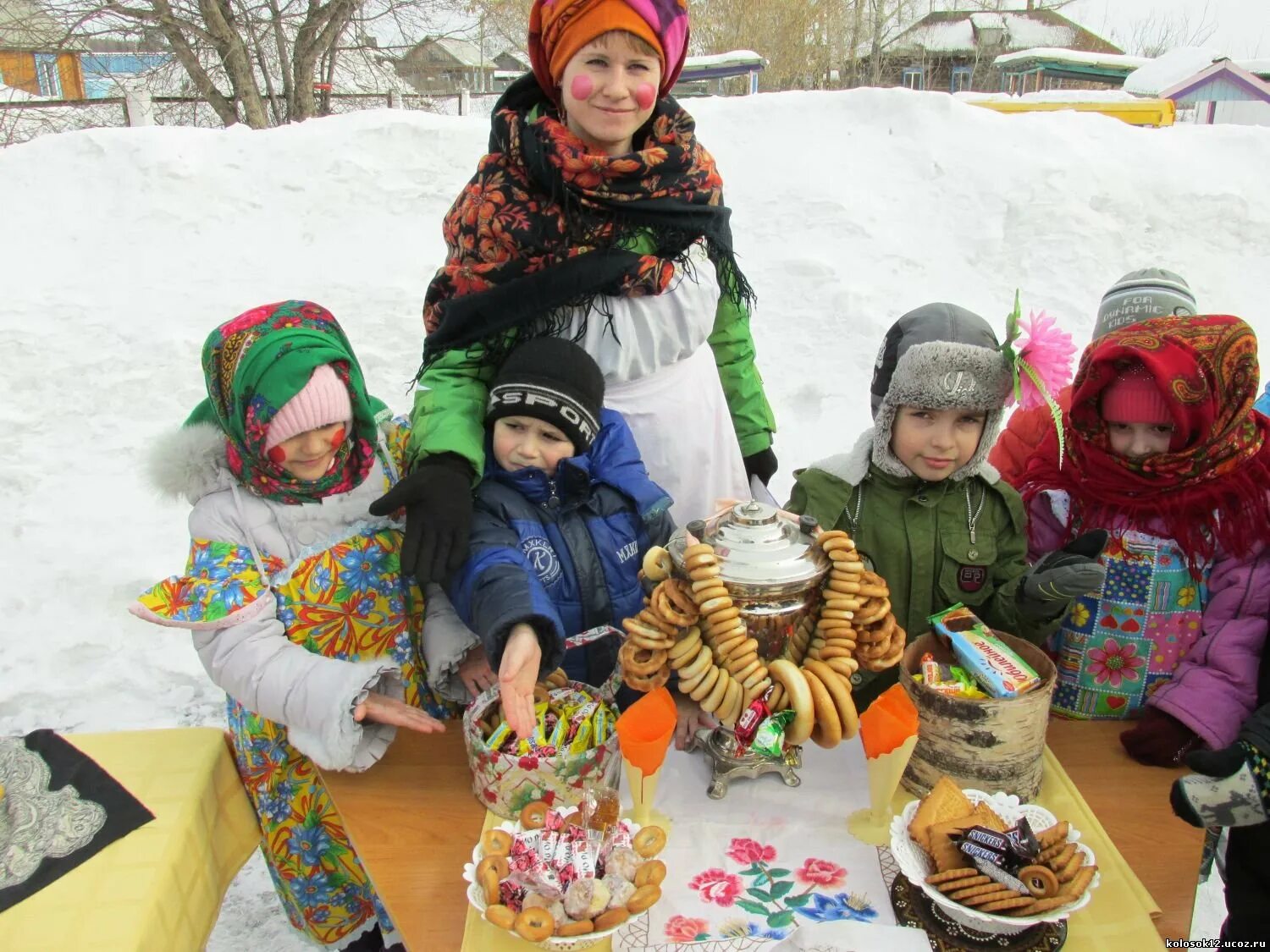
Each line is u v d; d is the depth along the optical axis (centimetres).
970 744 129
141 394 510
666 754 147
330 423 144
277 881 168
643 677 125
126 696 324
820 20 1594
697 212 168
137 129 711
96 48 1202
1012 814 125
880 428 156
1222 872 168
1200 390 142
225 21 1119
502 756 130
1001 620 152
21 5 1155
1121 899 119
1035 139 700
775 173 691
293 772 159
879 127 720
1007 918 109
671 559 128
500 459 154
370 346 552
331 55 1238
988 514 159
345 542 154
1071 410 155
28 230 651
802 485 166
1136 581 154
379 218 668
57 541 406
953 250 628
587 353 160
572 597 154
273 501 152
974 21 2006
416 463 153
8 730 309
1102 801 141
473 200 166
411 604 169
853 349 541
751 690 120
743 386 200
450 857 132
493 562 140
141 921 122
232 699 161
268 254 638
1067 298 589
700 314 174
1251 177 677
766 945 111
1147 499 152
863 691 164
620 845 119
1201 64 991
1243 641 148
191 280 609
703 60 1034
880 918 117
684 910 118
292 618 151
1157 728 147
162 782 147
